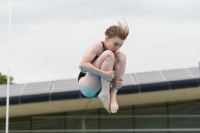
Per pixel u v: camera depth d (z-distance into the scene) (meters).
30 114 82.25
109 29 24.44
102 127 82.94
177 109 83.06
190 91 78.06
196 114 82.62
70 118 82.94
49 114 82.81
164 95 79.12
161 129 82.69
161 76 79.19
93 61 24.33
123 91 75.31
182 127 82.38
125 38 24.41
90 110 83.50
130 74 82.75
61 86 78.44
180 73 80.25
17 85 81.56
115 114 83.38
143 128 82.94
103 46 24.59
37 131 82.19
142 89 75.38
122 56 24.77
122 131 82.94
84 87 24.86
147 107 83.50
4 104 73.62
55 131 82.25
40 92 75.00
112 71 23.89
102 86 24.34
